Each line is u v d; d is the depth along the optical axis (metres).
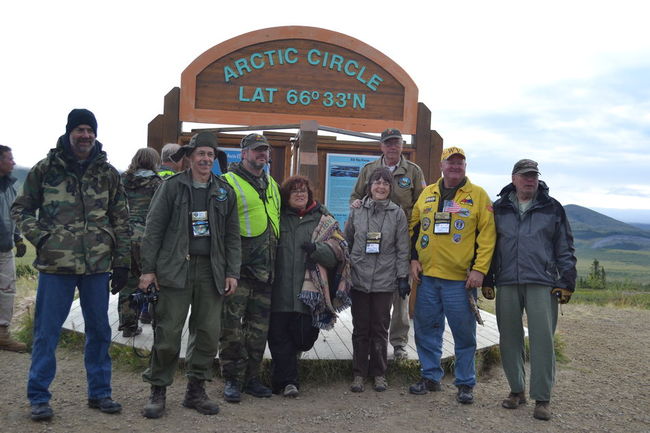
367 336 4.82
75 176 3.81
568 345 7.13
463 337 4.62
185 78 6.56
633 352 6.92
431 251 4.66
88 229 3.80
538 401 4.38
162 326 3.91
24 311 7.47
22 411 3.96
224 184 4.13
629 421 4.48
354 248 4.80
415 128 6.91
